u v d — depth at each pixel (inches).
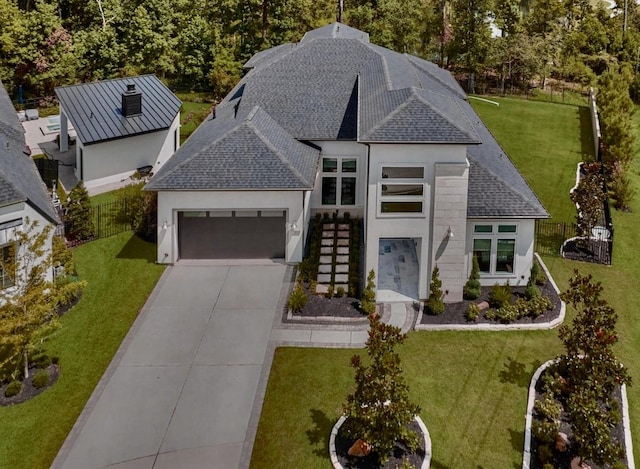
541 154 1861.5
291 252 1234.6
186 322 1047.0
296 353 971.3
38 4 2267.5
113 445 787.4
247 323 1045.8
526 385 902.4
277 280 1181.7
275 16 2475.4
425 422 825.5
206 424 823.7
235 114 1405.0
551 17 2854.3
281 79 1472.7
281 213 1237.7
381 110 1106.7
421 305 1099.9
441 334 1021.8
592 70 2832.2
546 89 2637.8
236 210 1219.9
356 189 1375.5
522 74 2583.7
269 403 862.5
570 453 777.6
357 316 1066.7
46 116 2127.2
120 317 1061.1
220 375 919.7
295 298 1072.8
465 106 1605.6
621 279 1221.1
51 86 2263.8
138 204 1384.1
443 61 2721.5
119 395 877.8
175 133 1792.6
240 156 1216.8
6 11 2149.4
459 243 1080.2
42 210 1039.0
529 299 1104.2
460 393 883.4
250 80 1481.3
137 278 1182.3
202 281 1174.3
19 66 2212.1
